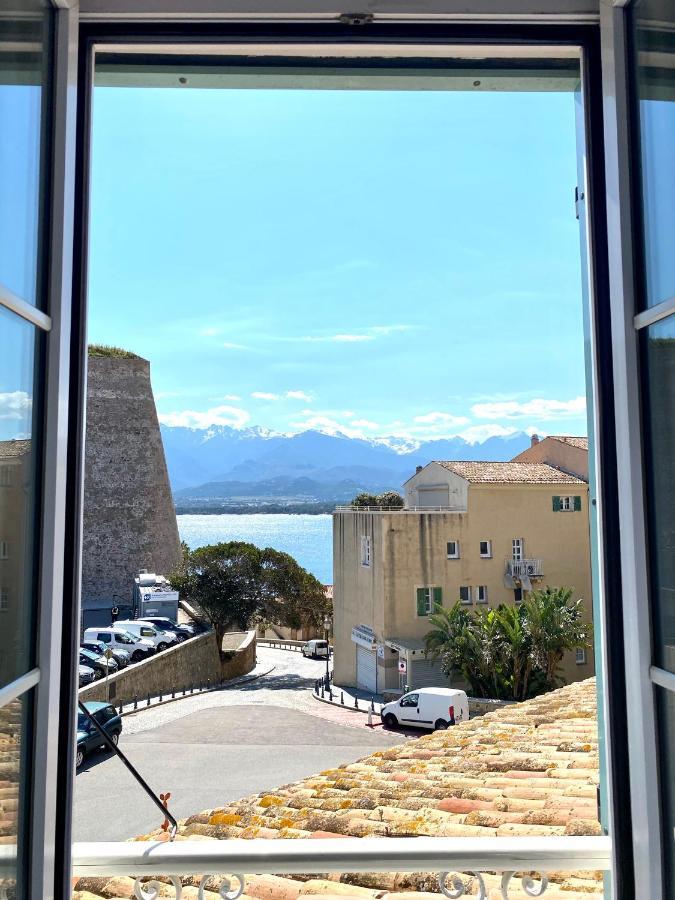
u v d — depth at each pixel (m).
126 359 39.75
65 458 1.24
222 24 1.49
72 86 1.31
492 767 3.91
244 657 29.66
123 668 22.83
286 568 30.12
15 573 1.07
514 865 1.31
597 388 1.44
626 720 1.35
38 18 1.20
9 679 1.04
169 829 1.53
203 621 29.31
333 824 3.23
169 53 1.55
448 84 1.70
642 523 1.29
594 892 2.06
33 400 1.16
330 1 1.47
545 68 1.62
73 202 1.31
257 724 19.73
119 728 17.06
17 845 1.08
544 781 3.50
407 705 18.58
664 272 1.20
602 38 1.42
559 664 20.95
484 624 20.75
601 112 1.49
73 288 1.37
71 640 1.28
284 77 1.66
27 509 1.13
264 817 3.55
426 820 3.13
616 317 1.36
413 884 2.27
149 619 27.25
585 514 23.91
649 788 1.24
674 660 1.19
